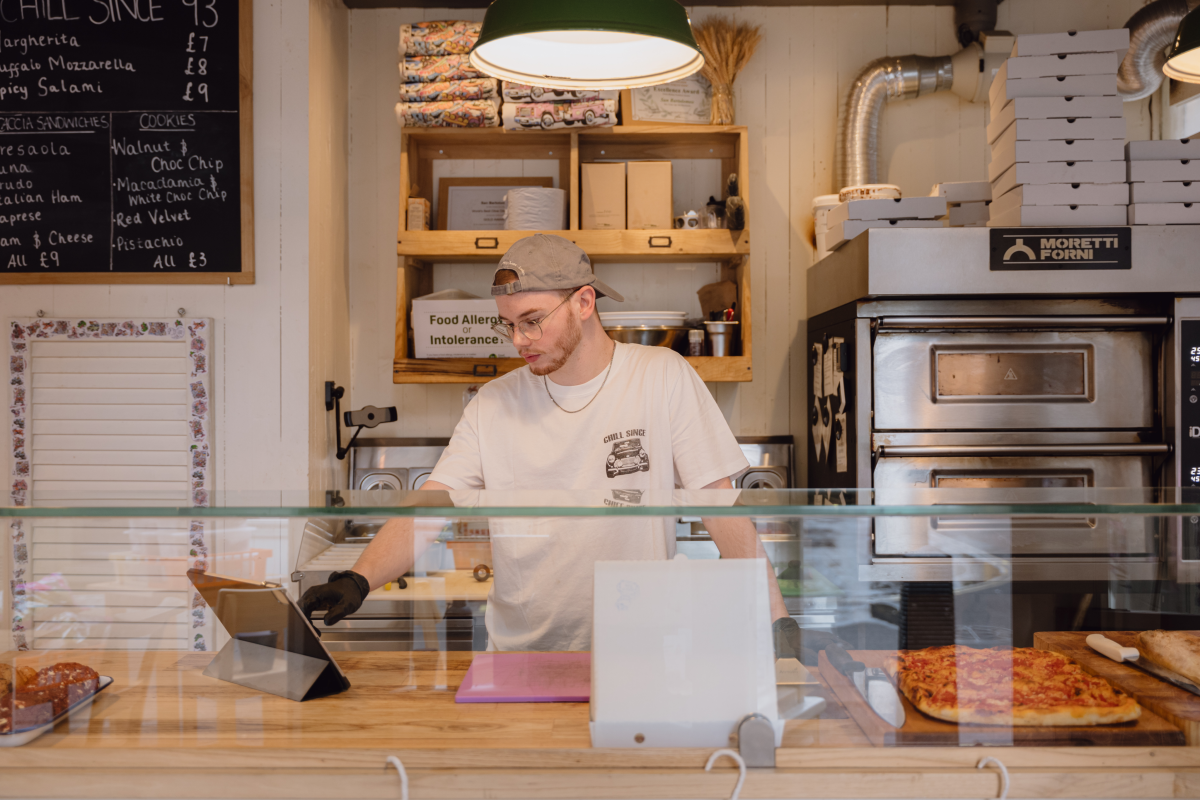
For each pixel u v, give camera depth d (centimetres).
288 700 105
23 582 108
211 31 255
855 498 113
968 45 298
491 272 309
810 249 312
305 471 258
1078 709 97
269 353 257
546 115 277
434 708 104
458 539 112
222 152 255
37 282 255
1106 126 236
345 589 109
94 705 102
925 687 100
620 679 96
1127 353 239
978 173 312
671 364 174
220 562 108
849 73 312
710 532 108
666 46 172
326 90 278
